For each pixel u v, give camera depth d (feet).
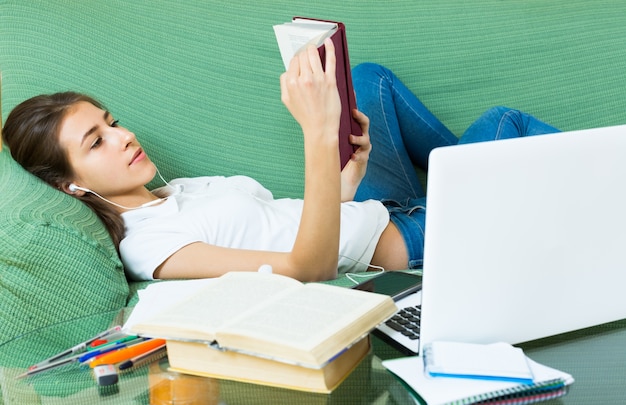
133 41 6.24
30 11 6.09
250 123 6.35
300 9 6.61
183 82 6.28
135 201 5.60
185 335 2.91
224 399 2.77
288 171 6.37
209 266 4.78
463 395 2.62
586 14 7.06
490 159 2.77
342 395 2.76
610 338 3.21
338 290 3.12
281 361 2.72
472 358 2.78
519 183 2.83
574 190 2.92
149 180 5.57
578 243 3.01
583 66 6.97
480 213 2.81
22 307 4.20
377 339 3.23
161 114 6.22
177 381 2.92
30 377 3.07
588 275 3.10
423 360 2.85
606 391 2.76
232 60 6.39
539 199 2.88
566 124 6.93
